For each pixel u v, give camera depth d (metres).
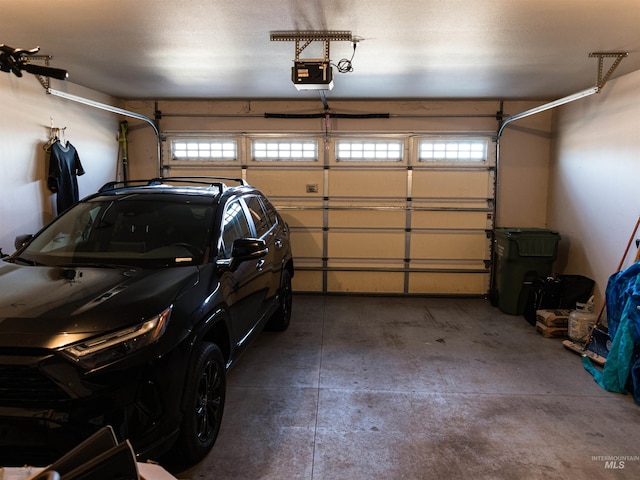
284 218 7.37
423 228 7.28
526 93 6.47
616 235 5.36
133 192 3.81
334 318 6.06
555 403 3.64
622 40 3.99
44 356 2.03
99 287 2.54
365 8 3.30
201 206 3.58
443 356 4.68
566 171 6.61
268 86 6.11
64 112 5.74
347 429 3.20
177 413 2.38
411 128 7.16
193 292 2.69
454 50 4.34
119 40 4.10
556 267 6.87
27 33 3.91
